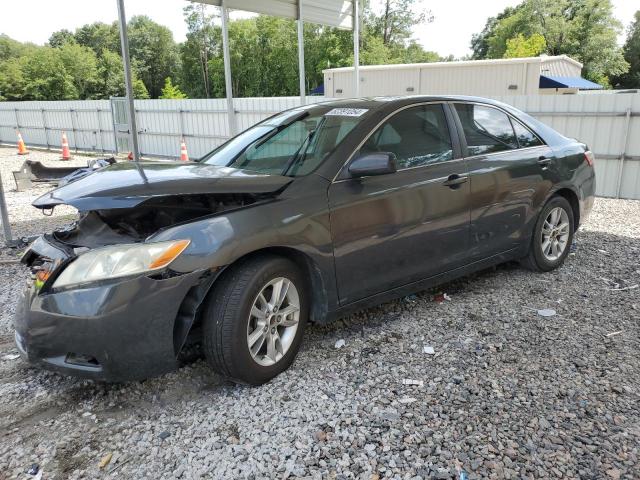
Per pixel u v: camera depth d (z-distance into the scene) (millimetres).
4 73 58688
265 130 4250
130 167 3592
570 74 26281
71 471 2496
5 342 3867
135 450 2631
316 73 57188
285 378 3256
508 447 2578
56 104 21547
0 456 2607
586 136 10438
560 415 2826
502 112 4707
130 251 2756
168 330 2820
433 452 2557
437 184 3900
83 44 86000
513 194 4504
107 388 3203
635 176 10102
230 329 2936
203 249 2842
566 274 5090
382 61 51562
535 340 3719
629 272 5152
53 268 2859
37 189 11289
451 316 4148
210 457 2557
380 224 3572
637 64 66938
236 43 62344
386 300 3805
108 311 2691
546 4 56969
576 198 5230
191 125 16625
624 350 3553
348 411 2900
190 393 3135
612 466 2436
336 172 3430
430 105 4102
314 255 3258
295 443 2641
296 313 3301
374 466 2465
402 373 3299
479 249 4336
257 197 3211
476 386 3127
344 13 11656
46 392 3180
